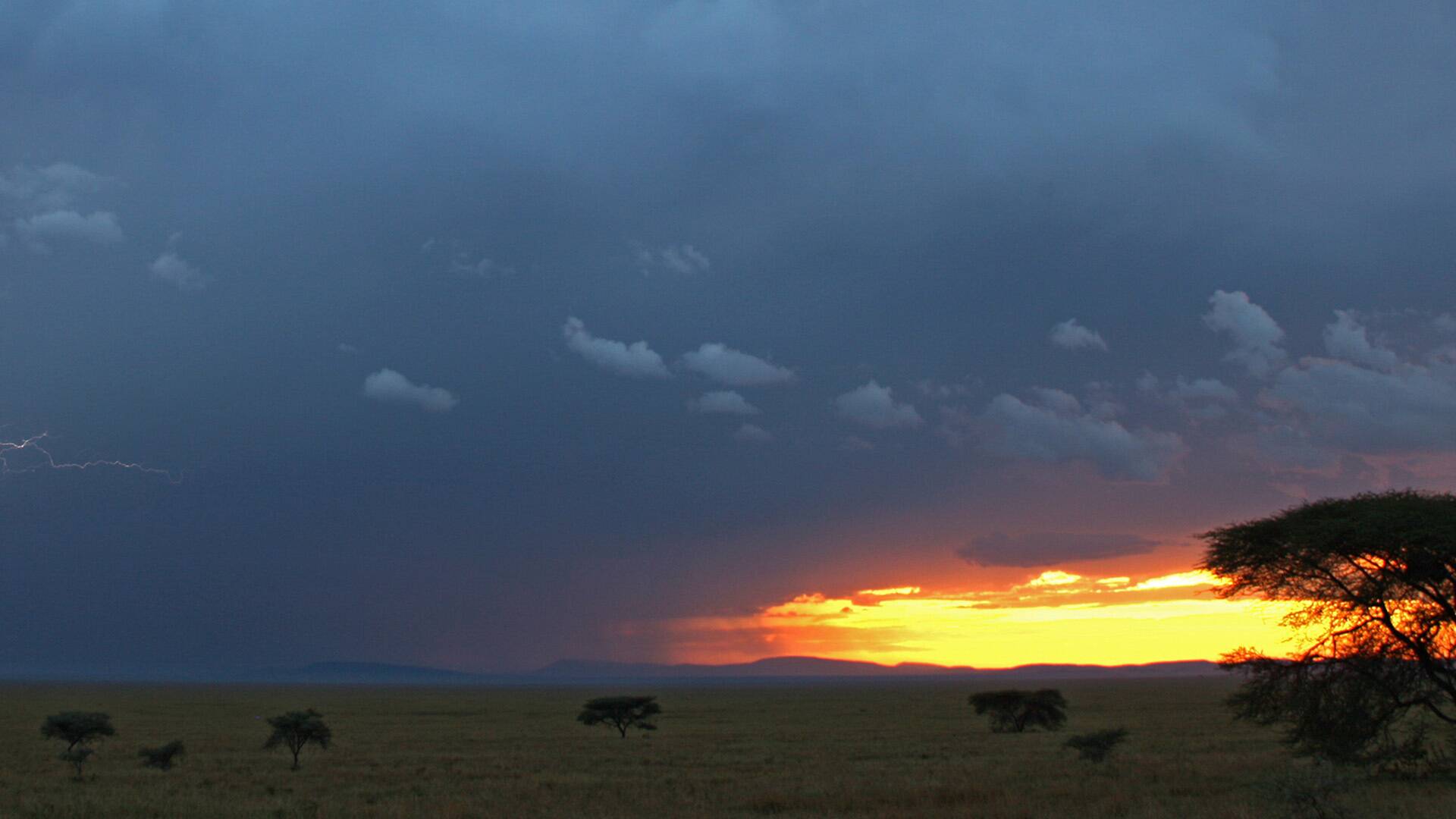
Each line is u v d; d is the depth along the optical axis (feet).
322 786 122.93
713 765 147.84
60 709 385.70
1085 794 95.86
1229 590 108.17
